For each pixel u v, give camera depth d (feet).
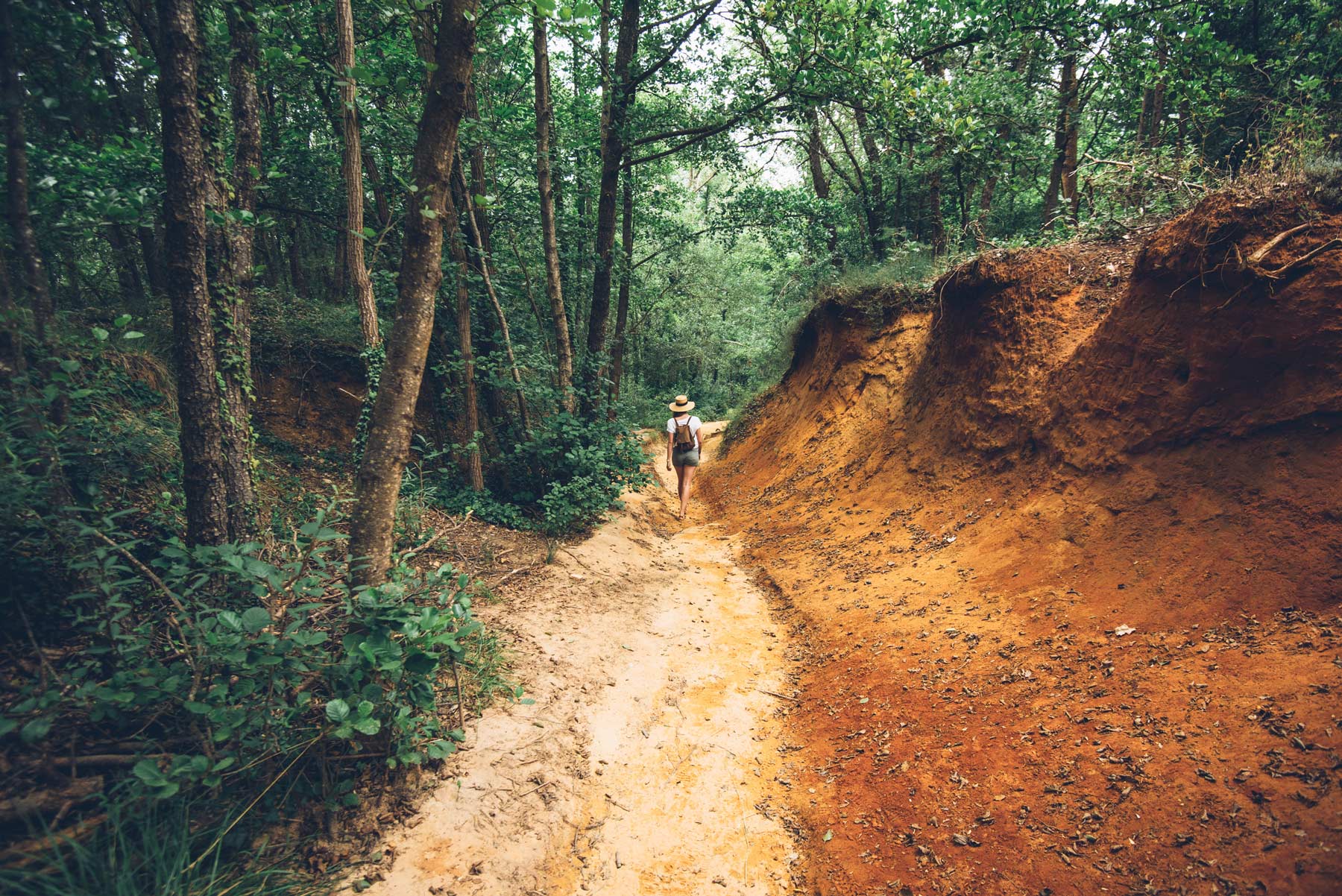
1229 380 13.28
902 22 28.17
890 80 24.62
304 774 9.88
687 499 33.71
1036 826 9.23
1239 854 7.57
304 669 9.12
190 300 11.68
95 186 12.48
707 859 10.60
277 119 27.78
